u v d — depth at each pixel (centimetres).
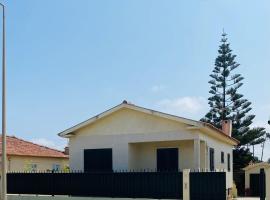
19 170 3000
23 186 2144
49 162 3322
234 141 2956
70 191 2033
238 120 5228
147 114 2297
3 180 1748
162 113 2234
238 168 5153
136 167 2369
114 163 2341
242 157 5141
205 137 2338
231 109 5272
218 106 5281
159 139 2252
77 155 2439
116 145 2353
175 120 2212
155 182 1841
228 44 5347
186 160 2297
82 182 2009
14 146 3133
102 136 2394
